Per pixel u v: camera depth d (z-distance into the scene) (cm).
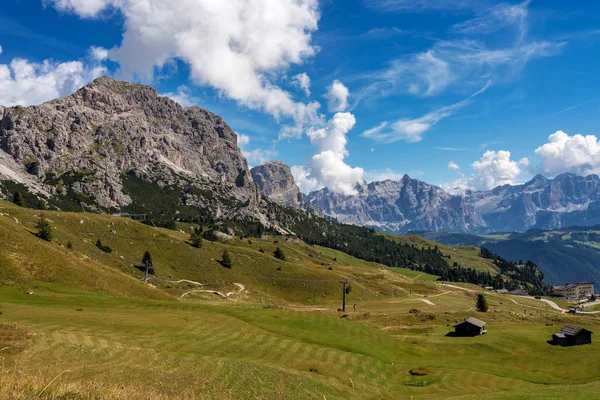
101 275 8644
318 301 16575
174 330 5194
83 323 4712
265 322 6881
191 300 11106
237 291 15162
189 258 16838
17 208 14150
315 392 3728
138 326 5078
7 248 7525
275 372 3944
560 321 12900
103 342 3975
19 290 6350
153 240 16975
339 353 5784
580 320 13275
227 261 17562
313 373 4469
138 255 15238
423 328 10688
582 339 8338
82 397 1642
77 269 8188
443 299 19450
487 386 5228
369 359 5853
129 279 9700
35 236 9644
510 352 7800
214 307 7325
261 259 19838
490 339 8594
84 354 3409
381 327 10844
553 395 3888
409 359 6725
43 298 6103
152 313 6119
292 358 5075
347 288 18500
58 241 11506
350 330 7600
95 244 13988
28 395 1461
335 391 3991
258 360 4666
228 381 3356
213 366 3694
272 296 16188
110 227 16512
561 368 6744
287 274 18838
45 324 4300
